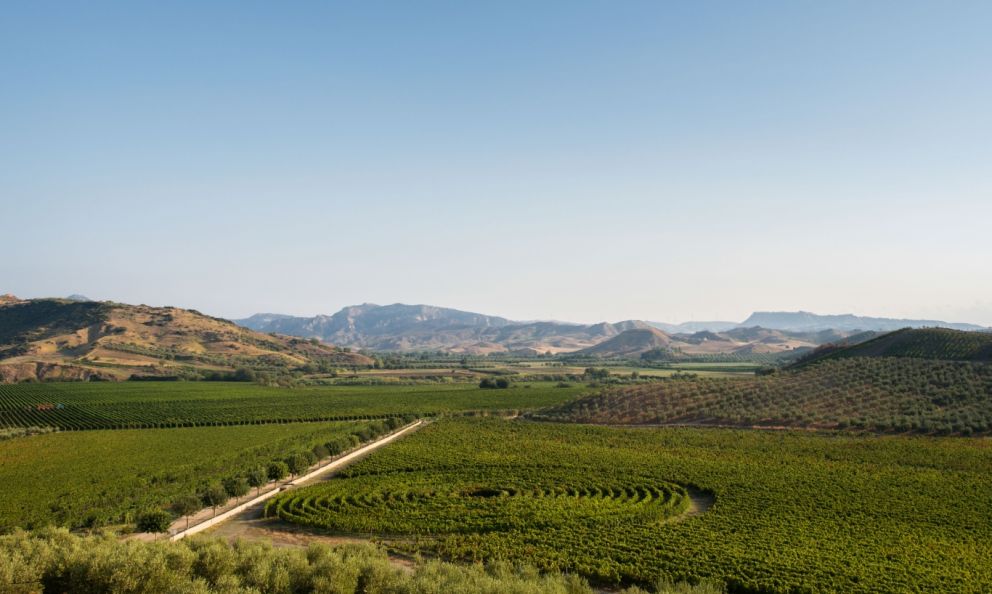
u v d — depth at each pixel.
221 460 98.62
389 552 53.88
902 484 74.38
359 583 38.25
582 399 160.88
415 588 35.81
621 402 151.12
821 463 87.69
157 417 153.12
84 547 41.25
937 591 42.88
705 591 40.75
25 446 114.38
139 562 35.66
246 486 74.69
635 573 46.31
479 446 109.62
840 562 48.50
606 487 77.50
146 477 85.75
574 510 65.44
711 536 55.78
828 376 145.50
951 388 121.31
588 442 112.94
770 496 69.88
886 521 60.28
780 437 108.81
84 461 99.12
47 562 36.97
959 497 68.12
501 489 77.81
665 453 99.38
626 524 60.59
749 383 152.62
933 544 53.22
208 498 68.00
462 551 52.25
